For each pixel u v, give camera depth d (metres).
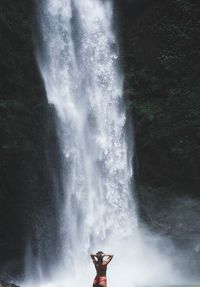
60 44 24.55
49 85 23.64
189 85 26.48
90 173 23.84
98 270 12.66
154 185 25.39
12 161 20.78
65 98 24.03
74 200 22.88
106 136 24.89
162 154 25.53
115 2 26.56
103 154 24.55
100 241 23.42
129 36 26.66
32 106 22.42
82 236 22.83
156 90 26.41
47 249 21.47
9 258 20.83
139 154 25.61
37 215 21.36
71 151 23.28
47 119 22.58
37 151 21.81
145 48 26.72
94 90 25.16
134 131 25.70
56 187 22.20
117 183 24.62
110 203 24.19
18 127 21.50
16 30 22.98
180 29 26.91
